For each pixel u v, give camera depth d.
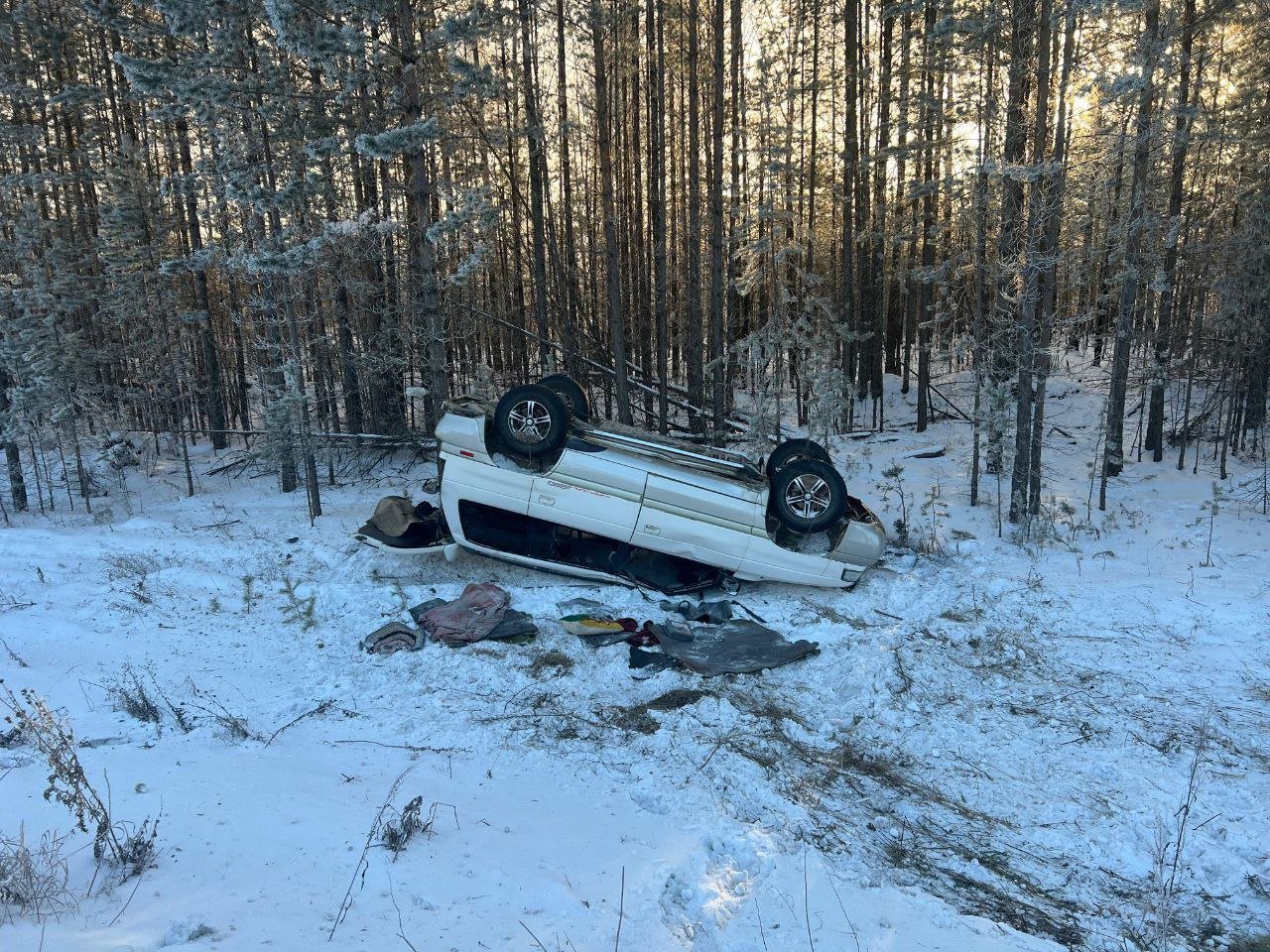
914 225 18.09
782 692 6.27
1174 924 3.74
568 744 5.34
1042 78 10.05
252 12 11.90
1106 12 10.16
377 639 7.04
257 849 3.53
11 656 6.50
